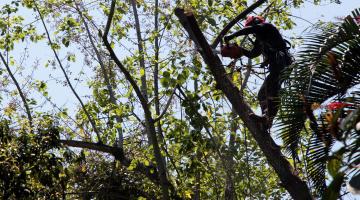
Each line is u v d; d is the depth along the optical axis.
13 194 12.38
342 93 8.21
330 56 6.80
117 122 16.94
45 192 13.16
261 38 10.70
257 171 16.98
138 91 13.18
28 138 12.67
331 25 8.59
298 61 8.50
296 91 8.34
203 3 15.92
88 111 17.05
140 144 16.53
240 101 10.27
